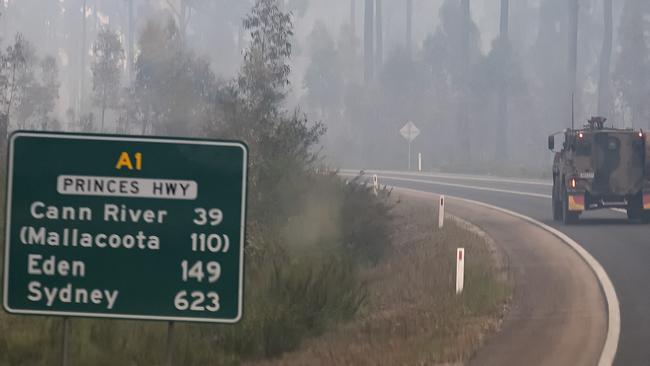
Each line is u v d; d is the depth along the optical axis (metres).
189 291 17.05
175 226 17.05
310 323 36.00
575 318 36.84
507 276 47.09
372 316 39.75
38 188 16.92
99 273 17.00
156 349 29.66
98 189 16.98
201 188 17.08
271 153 53.09
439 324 35.94
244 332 32.94
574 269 48.31
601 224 68.44
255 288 37.88
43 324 29.55
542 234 62.56
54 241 16.95
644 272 47.03
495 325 35.50
